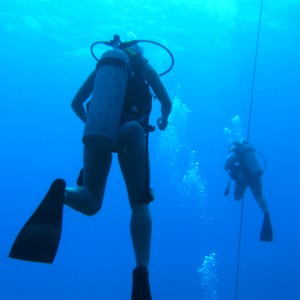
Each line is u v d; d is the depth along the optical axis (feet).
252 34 92.94
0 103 149.59
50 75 122.72
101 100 8.04
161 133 150.30
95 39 95.50
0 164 242.37
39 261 6.35
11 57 111.45
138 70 9.00
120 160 8.21
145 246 7.69
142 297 6.81
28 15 88.17
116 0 80.69
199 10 82.12
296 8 79.92
